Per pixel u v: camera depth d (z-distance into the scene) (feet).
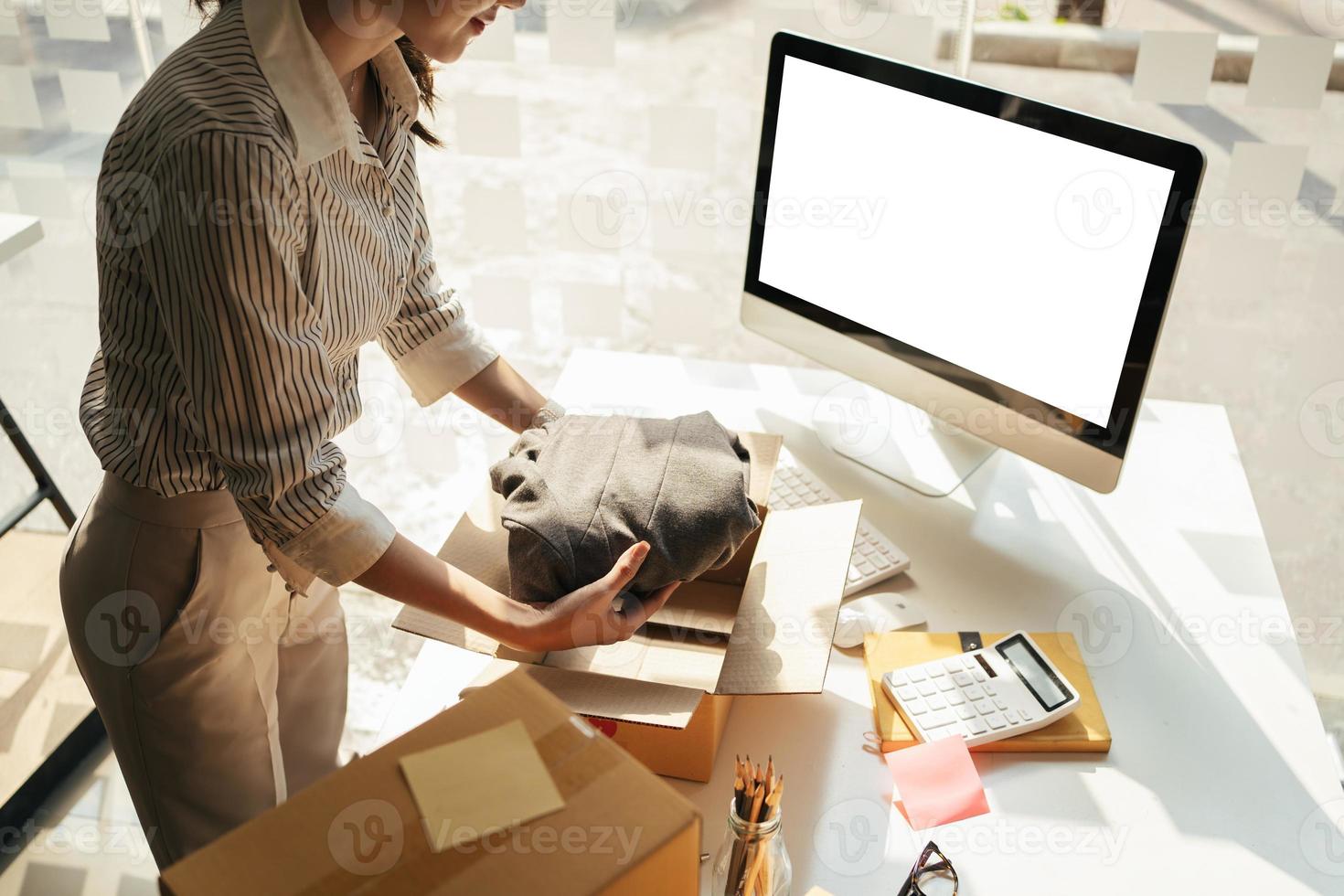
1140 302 3.68
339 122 3.08
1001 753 3.37
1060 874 2.98
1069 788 3.25
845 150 4.23
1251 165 4.95
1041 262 3.87
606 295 6.27
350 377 3.76
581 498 3.29
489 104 5.29
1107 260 3.71
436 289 4.09
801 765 3.33
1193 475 4.57
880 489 4.50
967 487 4.52
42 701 5.95
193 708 3.72
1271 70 4.59
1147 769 3.31
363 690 6.12
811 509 3.77
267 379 2.98
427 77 3.63
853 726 3.47
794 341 4.77
